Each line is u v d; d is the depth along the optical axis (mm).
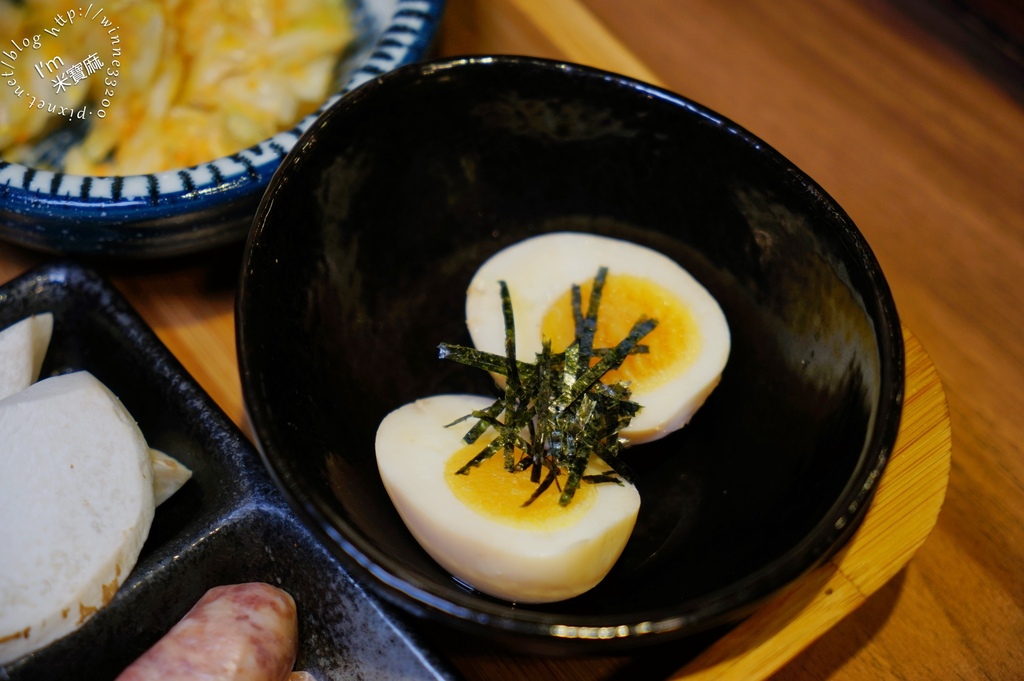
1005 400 330
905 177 366
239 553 293
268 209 294
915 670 296
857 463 271
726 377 315
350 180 314
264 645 277
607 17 395
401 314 327
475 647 292
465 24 375
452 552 281
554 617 255
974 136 375
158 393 308
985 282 350
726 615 255
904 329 311
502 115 322
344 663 287
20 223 310
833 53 389
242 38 360
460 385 320
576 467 287
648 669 289
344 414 308
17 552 280
